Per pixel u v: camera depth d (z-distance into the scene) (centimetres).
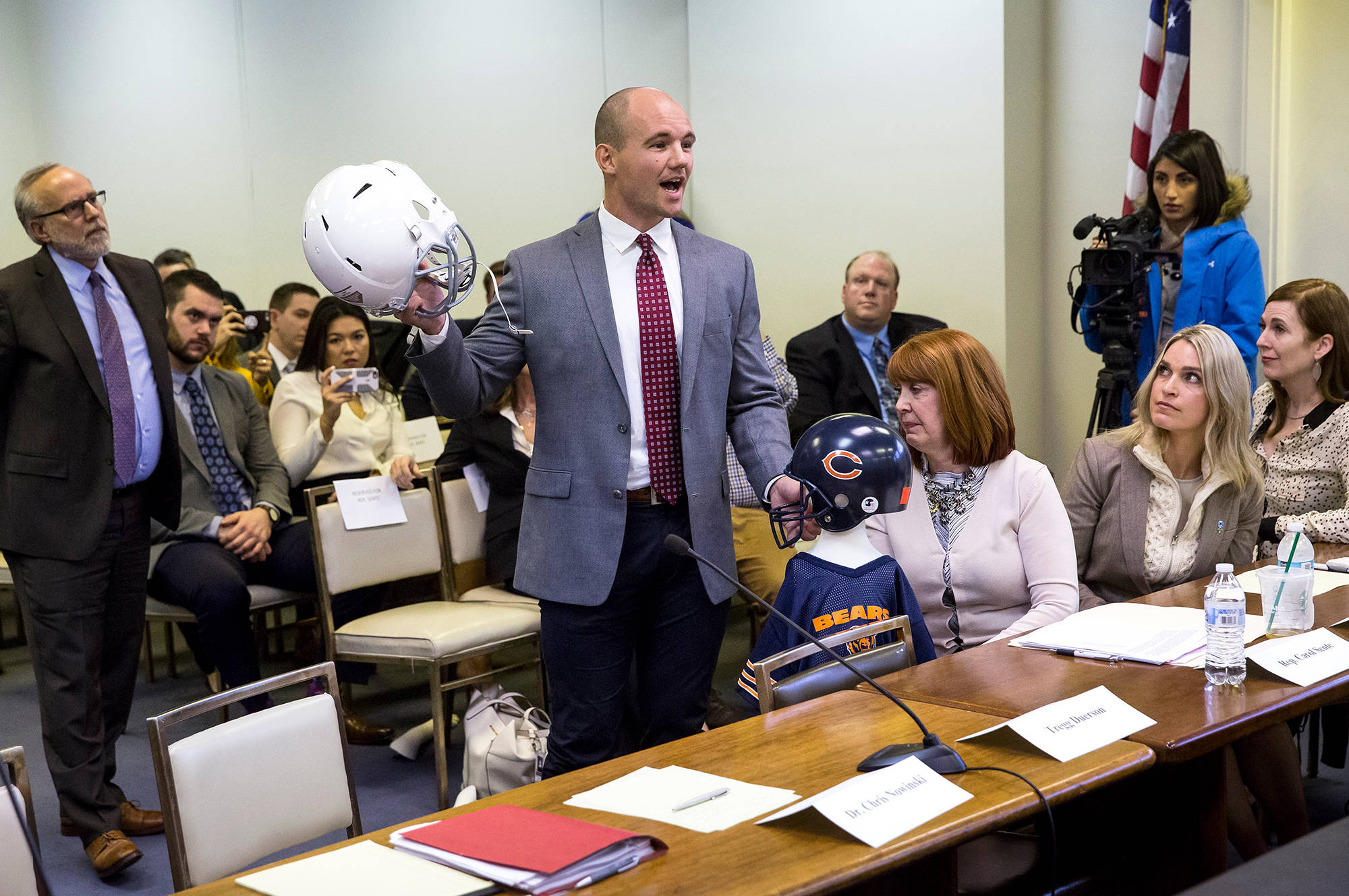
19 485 268
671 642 239
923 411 249
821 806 129
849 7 506
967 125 474
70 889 267
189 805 160
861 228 514
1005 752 153
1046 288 492
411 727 375
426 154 583
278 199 586
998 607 250
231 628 344
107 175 602
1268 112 426
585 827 130
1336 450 297
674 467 232
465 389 213
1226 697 172
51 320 267
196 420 370
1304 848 115
